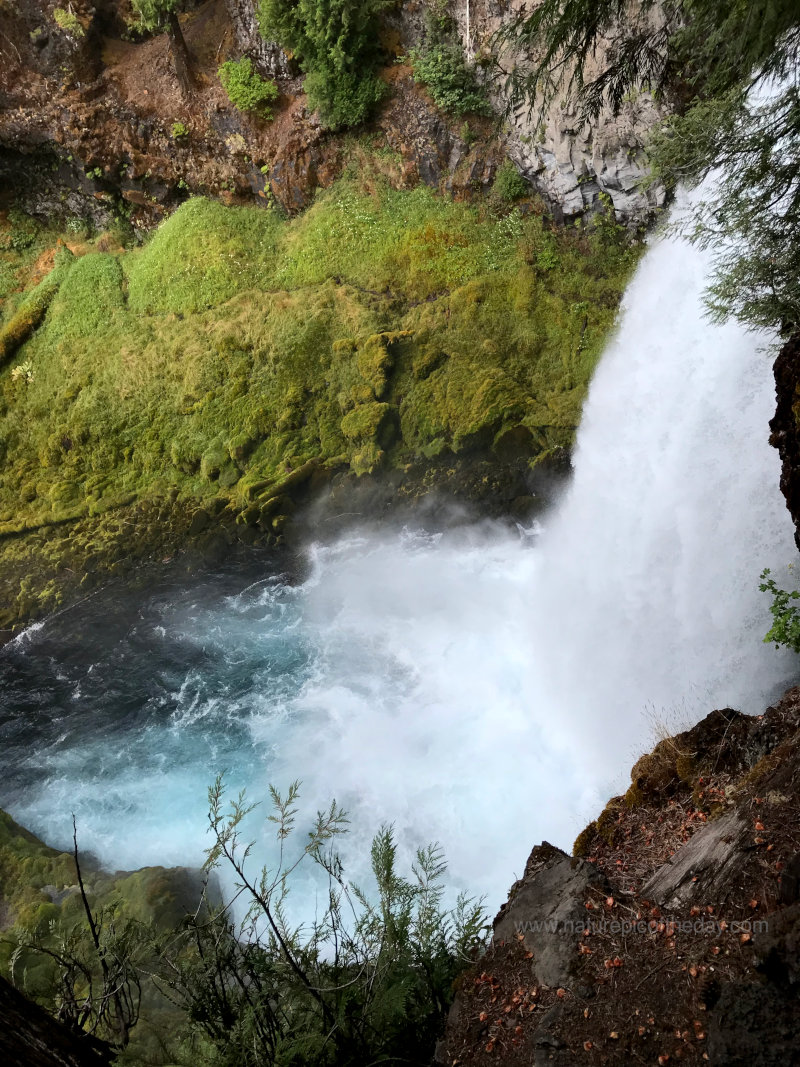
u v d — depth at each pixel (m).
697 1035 3.31
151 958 3.47
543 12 5.94
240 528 17.20
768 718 5.72
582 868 4.43
